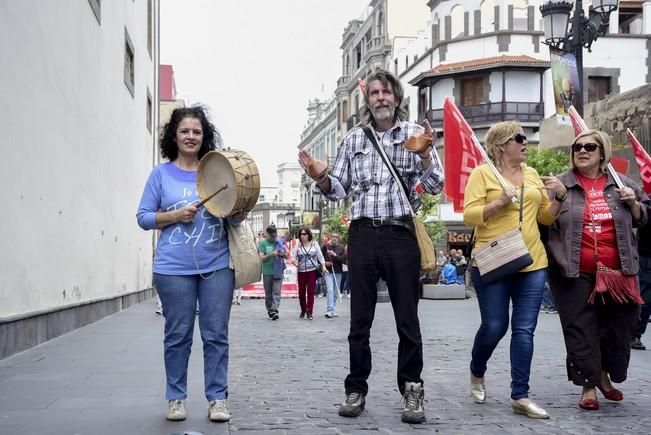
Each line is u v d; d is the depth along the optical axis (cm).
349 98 5662
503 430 458
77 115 1141
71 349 855
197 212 479
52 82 982
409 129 504
